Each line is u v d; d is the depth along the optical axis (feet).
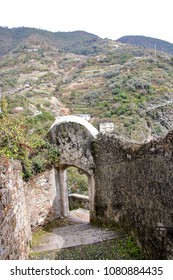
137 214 21.04
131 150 21.20
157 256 18.13
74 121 27.43
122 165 22.93
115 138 23.82
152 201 18.66
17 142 22.94
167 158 16.79
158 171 17.78
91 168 27.12
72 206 36.40
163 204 17.33
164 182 17.16
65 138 28.07
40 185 26.89
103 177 26.09
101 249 21.74
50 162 27.76
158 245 17.99
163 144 17.17
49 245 23.25
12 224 17.15
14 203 18.37
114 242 22.59
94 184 27.37
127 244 21.93
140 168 20.10
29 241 22.85
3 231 14.67
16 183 19.76
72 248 22.35
